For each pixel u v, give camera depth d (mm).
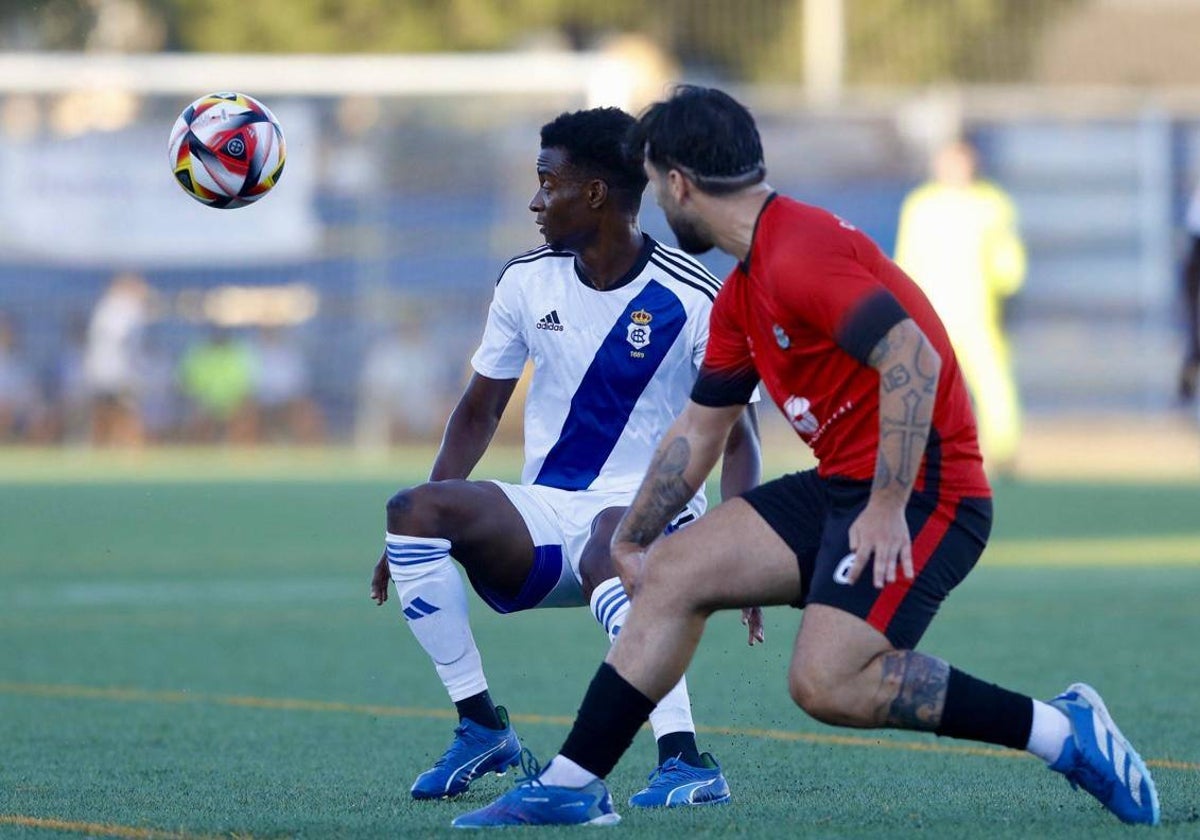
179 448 85000
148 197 83250
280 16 106125
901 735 21625
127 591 39562
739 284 15188
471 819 15438
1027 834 14688
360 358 85375
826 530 14945
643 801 17125
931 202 62125
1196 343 35844
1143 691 24531
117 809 16797
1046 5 105312
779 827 15219
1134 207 87500
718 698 25047
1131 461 78875
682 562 15258
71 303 84375
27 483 67688
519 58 83938
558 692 25625
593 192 18469
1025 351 88250
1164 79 105188
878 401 14586
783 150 86812
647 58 87688
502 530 18125
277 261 84500
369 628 33344
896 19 103125
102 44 108875
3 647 30844
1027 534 50156
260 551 47938
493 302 19188
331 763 19984
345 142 84938
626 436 18766
